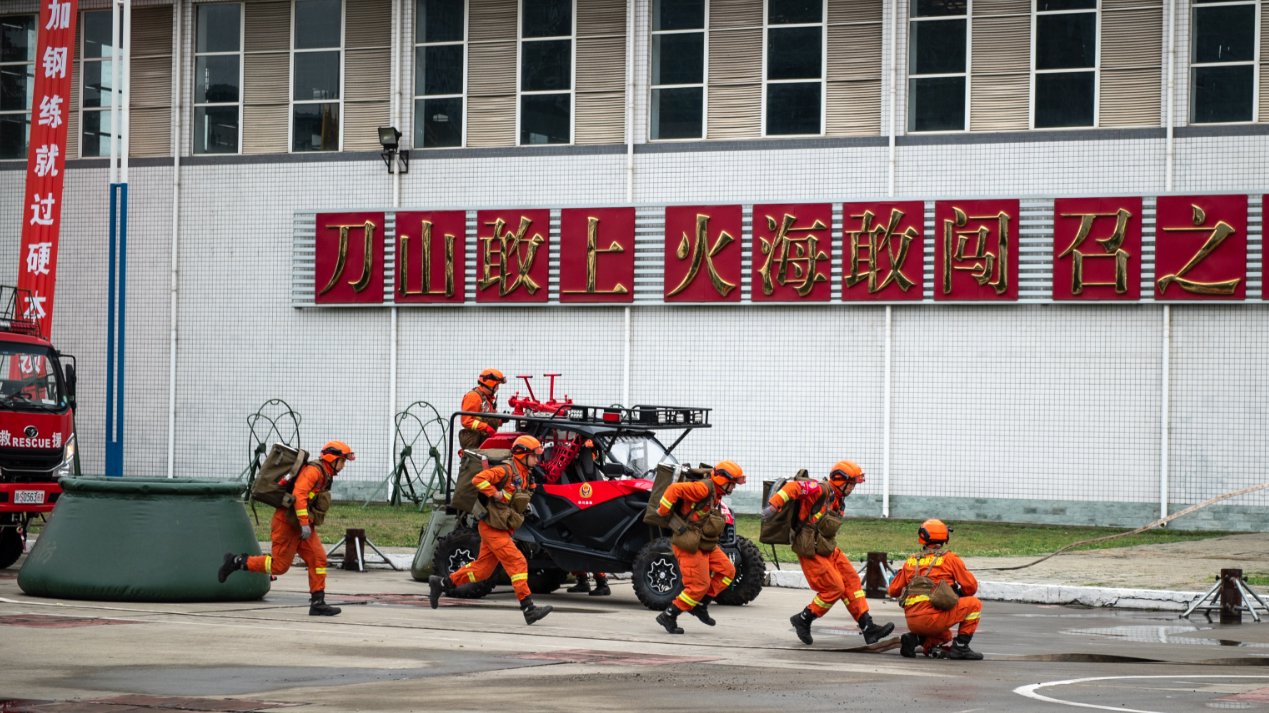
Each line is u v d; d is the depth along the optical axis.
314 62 29.88
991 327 26.09
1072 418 25.64
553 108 28.52
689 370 27.55
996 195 26.12
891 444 26.56
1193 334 25.09
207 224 30.22
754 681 9.83
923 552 11.80
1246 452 24.77
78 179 30.81
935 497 26.28
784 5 27.39
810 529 12.06
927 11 26.73
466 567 14.20
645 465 15.77
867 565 16.94
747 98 27.55
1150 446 25.27
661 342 27.70
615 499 14.98
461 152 28.86
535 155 28.47
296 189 29.73
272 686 9.12
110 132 30.80
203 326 30.17
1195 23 25.47
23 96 31.25
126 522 14.30
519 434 15.95
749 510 27.17
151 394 30.39
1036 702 9.02
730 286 27.14
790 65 27.34
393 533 22.39
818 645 12.27
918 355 26.44
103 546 14.20
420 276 28.77
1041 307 25.84
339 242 29.25
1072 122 25.97
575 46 28.41
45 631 11.71
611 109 28.19
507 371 28.47
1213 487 24.92
